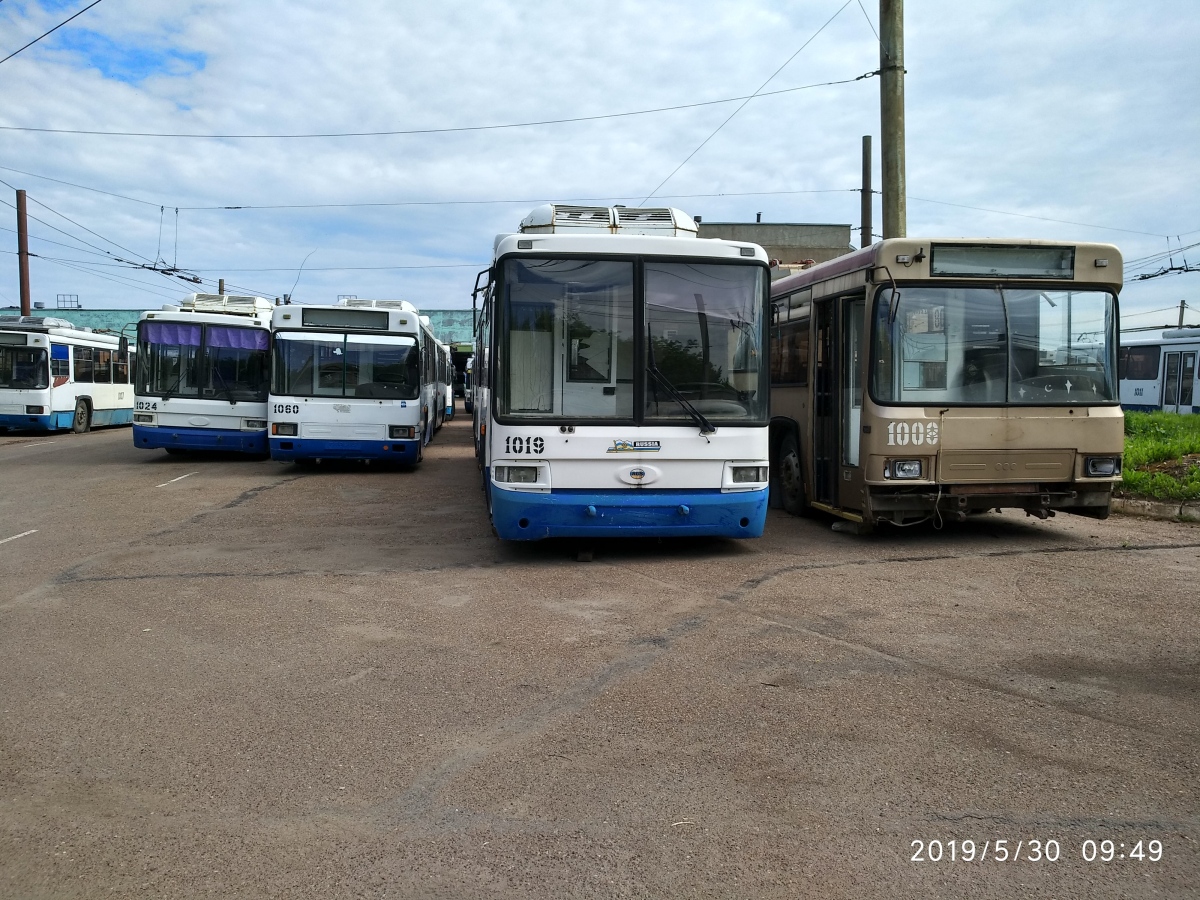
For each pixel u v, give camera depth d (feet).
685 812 11.44
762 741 13.61
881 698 15.35
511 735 13.94
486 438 32.09
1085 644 18.25
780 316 37.09
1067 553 27.53
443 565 26.76
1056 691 15.60
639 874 10.03
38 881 9.97
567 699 15.49
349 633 19.65
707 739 13.71
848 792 11.94
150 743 13.74
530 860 10.34
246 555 28.45
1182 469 38.83
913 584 23.71
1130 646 18.10
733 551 28.40
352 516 36.45
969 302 28.22
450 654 18.10
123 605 22.21
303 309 51.85
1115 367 28.96
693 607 21.58
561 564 26.71
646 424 25.84
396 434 52.19
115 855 10.52
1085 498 28.89
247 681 16.57
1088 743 13.41
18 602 22.54
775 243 120.06
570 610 21.44
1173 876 9.96
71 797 11.98
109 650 18.51
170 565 26.94
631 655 17.90
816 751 13.23
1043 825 11.05
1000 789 11.98
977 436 27.81
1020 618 20.26
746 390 26.58
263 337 57.93
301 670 17.19
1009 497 28.35
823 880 9.91
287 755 13.26
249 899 9.61
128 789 12.20
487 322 30.12
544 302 25.93
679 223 29.86
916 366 27.86
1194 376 83.97
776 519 34.55
